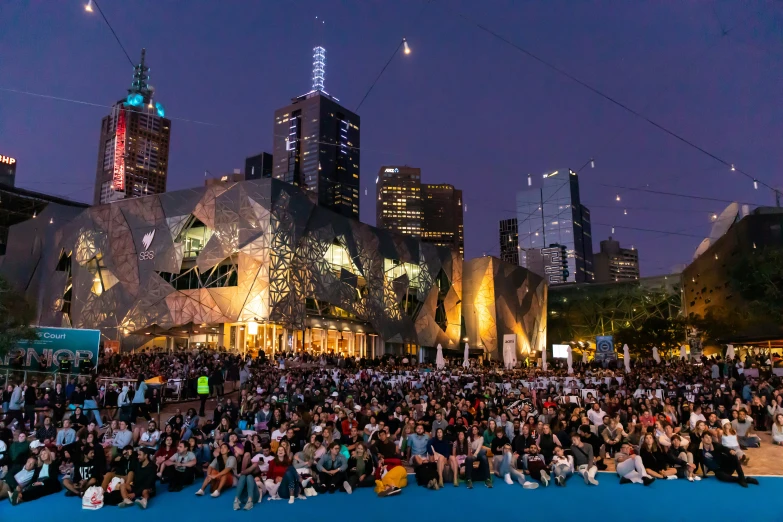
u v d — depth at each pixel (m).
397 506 13.59
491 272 83.81
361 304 64.56
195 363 35.72
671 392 27.06
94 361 28.12
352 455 15.77
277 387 28.08
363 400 26.58
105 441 17.22
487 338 82.25
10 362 27.19
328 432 15.94
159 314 55.72
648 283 115.81
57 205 70.94
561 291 121.88
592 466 16.09
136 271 58.06
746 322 62.47
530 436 17.08
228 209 54.81
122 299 57.97
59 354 27.77
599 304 116.94
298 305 54.91
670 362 57.28
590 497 14.17
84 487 14.50
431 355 78.56
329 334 62.94
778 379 29.86
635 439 18.47
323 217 61.41
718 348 72.69
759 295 61.84
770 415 22.61
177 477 15.42
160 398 25.45
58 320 63.72
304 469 14.96
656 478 15.88
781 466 17.20
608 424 18.73
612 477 16.20
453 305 81.19
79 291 61.22
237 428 18.45
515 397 27.67
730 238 70.06
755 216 64.94
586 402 24.31
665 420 18.00
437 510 13.22
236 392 31.75
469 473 15.52
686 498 13.95
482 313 83.31
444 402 22.45
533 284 95.88
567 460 16.00
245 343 54.72
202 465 16.39
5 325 27.89
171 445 16.22
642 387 29.38
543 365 55.16
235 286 53.41
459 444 17.45
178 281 56.44
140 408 22.52
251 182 54.69
